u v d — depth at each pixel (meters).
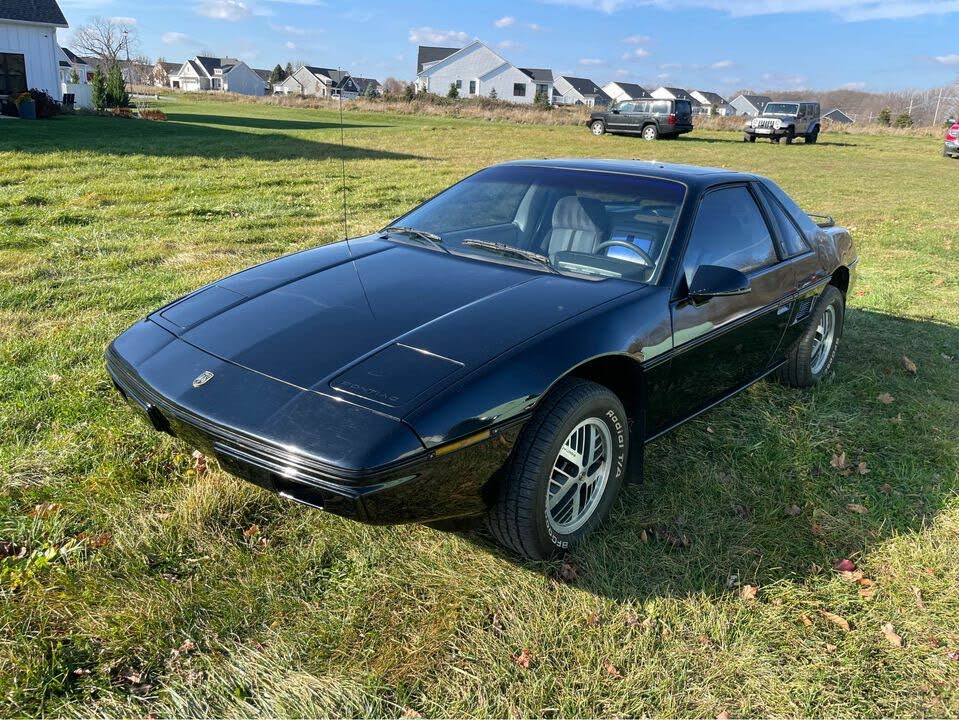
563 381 2.59
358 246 3.58
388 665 2.23
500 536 2.63
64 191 10.70
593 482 2.84
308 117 38.88
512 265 3.24
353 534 2.80
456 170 15.28
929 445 3.88
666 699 2.18
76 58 89.44
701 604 2.57
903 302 6.77
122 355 2.82
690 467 3.49
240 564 2.60
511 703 2.12
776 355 4.11
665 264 3.15
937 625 2.55
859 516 3.19
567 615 2.47
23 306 5.18
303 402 2.29
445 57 87.69
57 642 2.20
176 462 3.21
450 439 2.22
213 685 2.12
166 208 9.72
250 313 2.83
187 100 61.31
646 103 29.61
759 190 4.01
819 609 2.60
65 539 2.65
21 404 3.64
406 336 2.55
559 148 22.92
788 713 2.17
